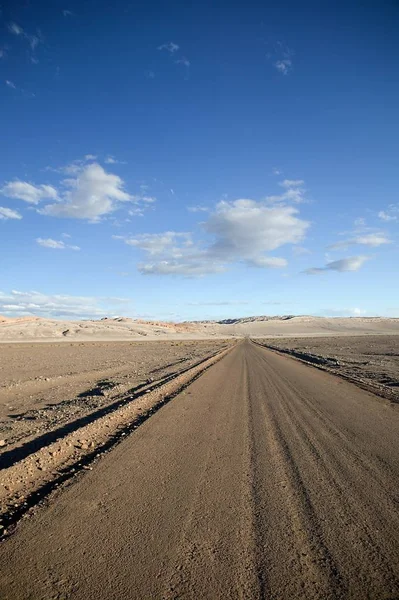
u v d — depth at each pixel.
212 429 9.01
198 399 13.22
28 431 8.77
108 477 5.89
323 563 3.65
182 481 5.75
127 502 4.99
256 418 10.22
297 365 27.42
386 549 3.89
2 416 10.74
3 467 6.36
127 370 23.17
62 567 3.58
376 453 7.18
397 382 17.69
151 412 11.05
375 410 11.37
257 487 5.53
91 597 3.17
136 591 3.24
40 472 6.17
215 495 5.23
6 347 52.19
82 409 11.11
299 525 4.40
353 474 6.05
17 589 3.27
